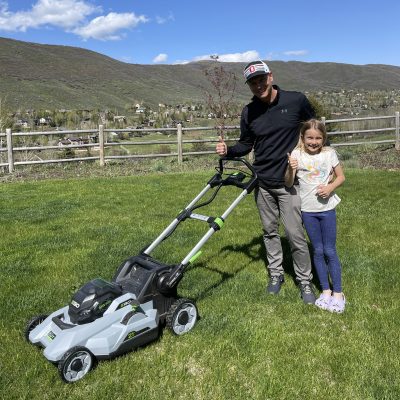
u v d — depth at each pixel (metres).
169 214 7.71
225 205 8.30
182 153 15.58
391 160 14.12
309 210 4.19
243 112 4.36
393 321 3.89
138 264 3.81
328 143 4.20
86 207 8.35
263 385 3.11
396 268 5.04
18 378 3.17
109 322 3.29
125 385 3.11
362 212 7.50
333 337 3.70
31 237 6.43
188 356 3.46
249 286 4.67
